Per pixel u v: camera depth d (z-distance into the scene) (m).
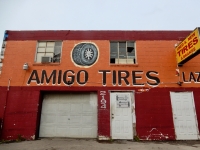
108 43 10.77
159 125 9.44
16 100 9.82
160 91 9.88
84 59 10.48
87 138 9.55
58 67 10.34
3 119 9.53
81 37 10.88
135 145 8.00
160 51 10.55
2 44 10.78
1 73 10.22
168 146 7.81
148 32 10.91
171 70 10.21
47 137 9.66
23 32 11.05
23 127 9.45
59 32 11.00
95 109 10.00
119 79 10.11
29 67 10.34
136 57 10.50
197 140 9.18
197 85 9.95
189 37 8.94
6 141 8.98
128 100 9.79
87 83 10.06
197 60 10.33
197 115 9.52
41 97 10.10
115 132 9.39
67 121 9.90
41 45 10.93
